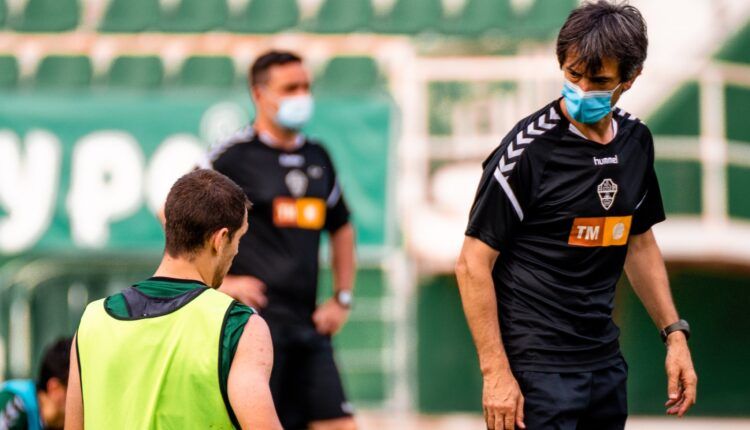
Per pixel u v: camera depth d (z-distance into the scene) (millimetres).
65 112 38500
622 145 15219
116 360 12984
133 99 38688
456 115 40250
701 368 41594
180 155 38375
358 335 40219
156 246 37938
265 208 21812
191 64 40750
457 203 39562
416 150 40031
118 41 41000
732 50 39469
